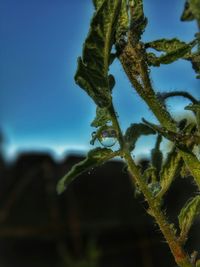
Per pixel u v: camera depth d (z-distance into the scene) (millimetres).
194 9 186
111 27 179
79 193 1439
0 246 1368
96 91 184
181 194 1257
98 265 1370
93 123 192
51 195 1415
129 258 1399
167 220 193
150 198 193
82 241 1399
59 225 1399
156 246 1384
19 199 1403
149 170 217
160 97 209
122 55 191
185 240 192
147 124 190
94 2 182
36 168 1427
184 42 192
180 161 203
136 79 191
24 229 1378
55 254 1382
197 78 197
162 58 190
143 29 192
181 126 213
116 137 190
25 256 1374
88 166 187
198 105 195
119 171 1457
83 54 181
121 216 1429
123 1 192
